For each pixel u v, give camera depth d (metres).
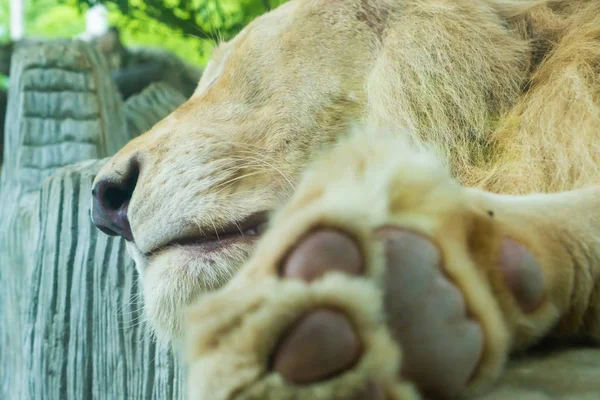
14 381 1.98
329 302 0.56
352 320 0.56
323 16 1.21
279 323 0.56
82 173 1.67
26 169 2.25
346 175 0.65
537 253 0.70
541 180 0.99
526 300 0.68
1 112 3.80
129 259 1.50
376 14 1.19
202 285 1.04
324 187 0.65
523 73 1.10
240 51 1.23
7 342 2.04
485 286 0.66
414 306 0.60
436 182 0.66
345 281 0.56
